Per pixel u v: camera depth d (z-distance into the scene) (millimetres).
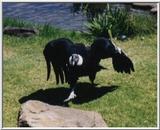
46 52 9953
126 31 13719
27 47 12953
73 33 13891
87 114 8719
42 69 11508
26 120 8336
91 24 13906
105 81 10812
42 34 13883
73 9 16078
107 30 13641
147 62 11789
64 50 9617
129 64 10445
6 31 13742
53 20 15602
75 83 9758
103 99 9961
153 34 13672
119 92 10266
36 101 8820
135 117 9359
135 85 10594
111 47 9992
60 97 10109
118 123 9141
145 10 15922
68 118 8508
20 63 11828
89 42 13414
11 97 10086
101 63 11828
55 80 10922
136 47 12812
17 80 10875
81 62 9508
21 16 16000
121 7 15820
